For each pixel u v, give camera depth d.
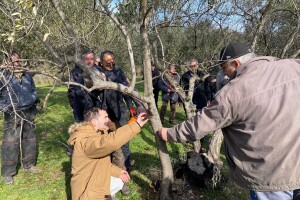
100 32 7.33
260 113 1.96
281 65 2.05
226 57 2.29
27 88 4.12
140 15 2.97
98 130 3.11
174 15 3.22
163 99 7.25
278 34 5.05
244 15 4.17
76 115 4.18
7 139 4.08
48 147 5.54
